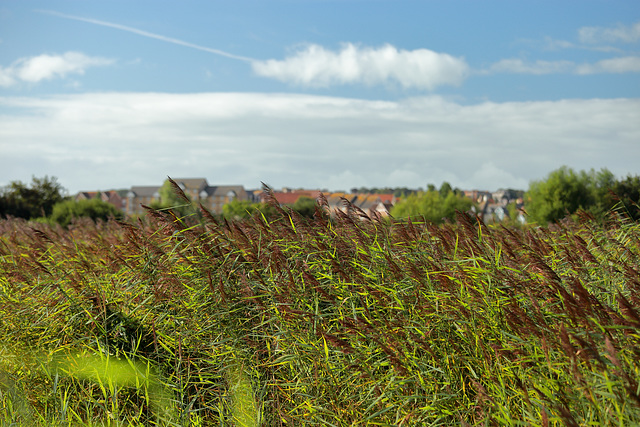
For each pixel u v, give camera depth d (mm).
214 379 4590
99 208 37562
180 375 4406
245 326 4734
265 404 4207
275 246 5012
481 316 3949
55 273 6105
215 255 5238
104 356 4629
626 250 5012
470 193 107000
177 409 4273
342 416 3861
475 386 3576
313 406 3938
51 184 43625
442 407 3582
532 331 3562
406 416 3482
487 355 3627
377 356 4051
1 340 5145
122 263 5566
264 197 5523
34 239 7539
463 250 4840
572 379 3197
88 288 5457
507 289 4102
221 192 112438
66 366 4828
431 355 3857
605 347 3211
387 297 4410
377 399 3707
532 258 4461
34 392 4820
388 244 5156
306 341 4285
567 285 4254
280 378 4352
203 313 4801
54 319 5199
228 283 4941
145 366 4566
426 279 4480
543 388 3234
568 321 3666
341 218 5422
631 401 2816
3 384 4840
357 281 4672
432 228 5332
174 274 5117
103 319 4914
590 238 5477
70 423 4344
